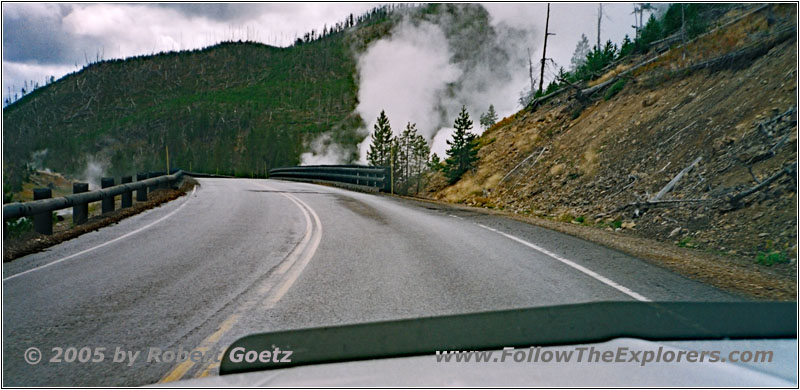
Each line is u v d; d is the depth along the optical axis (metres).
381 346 2.15
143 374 2.99
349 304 4.52
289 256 6.96
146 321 4.08
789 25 13.63
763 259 6.93
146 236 8.91
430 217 12.23
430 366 1.93
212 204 15.06
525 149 21.72
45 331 3.84
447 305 4.46
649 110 16.28
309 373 1.89
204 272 5.96
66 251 7.56
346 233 9.25
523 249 7.64
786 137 9.54
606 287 5.24
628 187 12.75
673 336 2.48
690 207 9.92
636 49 25.70
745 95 12.35
